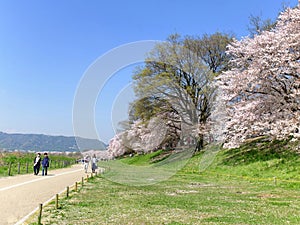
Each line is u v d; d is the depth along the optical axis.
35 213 10.89
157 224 9.39
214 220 10.01
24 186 18.50
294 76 25.02
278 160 26.20
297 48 25.00
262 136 34.62
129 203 13.30
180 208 12.23
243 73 27.19
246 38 29.89
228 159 30.83
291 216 10.77
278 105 26.03
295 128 23.06
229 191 18.03
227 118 27.52
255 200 14.52
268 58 25.06
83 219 10.06
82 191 17.17
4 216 10.31
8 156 42.41
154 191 17.58
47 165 27.81
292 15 25.36
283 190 18.42
